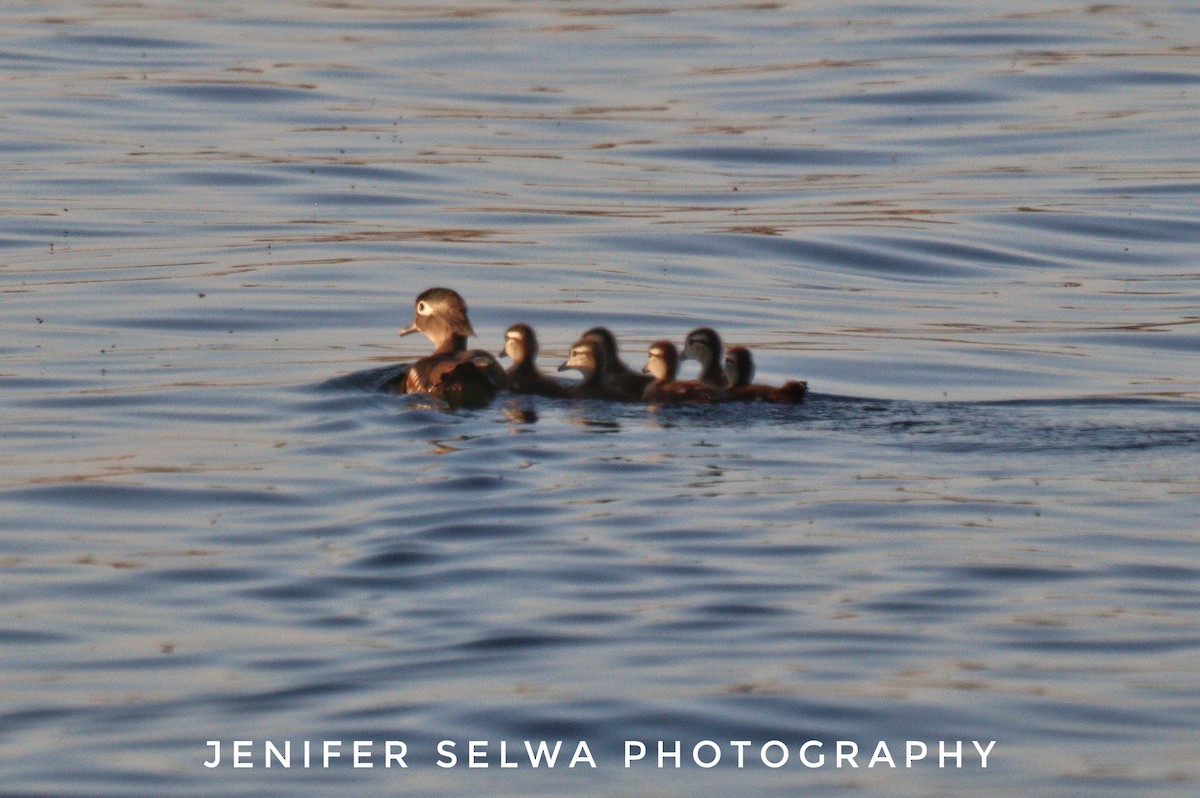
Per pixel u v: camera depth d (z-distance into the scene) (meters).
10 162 33.88
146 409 19.64
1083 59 44.38
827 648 12.32
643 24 50.38
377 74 43.41
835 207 32.00
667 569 13.98
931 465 17.14
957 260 28.98
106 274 26.67
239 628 12.85
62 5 51.75
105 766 10.62
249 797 10.26
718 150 36.34
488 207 31.58
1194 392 21.00
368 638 12.59
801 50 46.16
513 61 45.22
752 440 18.03
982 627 12.73
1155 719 11.16
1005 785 10.32
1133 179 33.94
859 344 23.83
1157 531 15.02
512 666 11.98
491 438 18.06
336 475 16.77
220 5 52.53
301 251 28.33
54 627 12.93
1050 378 22.03
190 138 36.38
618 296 26.27
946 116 39.19
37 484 16.64
